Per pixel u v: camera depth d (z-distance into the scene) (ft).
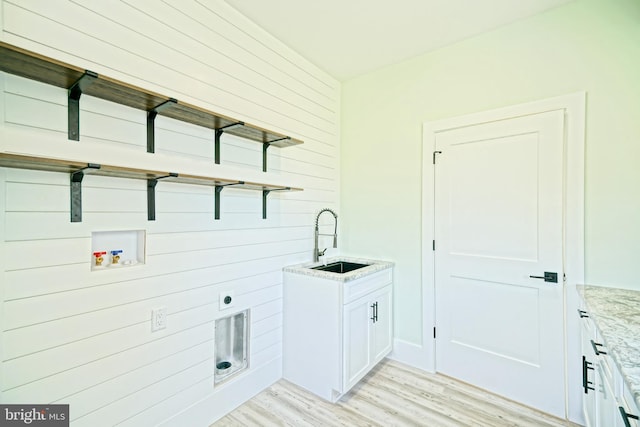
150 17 5.19
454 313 7.85
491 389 7.25
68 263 4.30
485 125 7.39
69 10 4.26
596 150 6.08
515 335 6.95
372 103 9.47
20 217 3.89
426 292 8.30
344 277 6.78
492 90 7.30
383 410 6.57
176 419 5.57
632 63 5.77
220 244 6.42
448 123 7.96
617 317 4.30
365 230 9.62
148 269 5.21
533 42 6.76
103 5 4.61
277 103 7.77
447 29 7.28
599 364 4.45
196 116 5.52
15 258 3.85
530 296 6.77
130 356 4.95
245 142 6.97
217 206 6.34
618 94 5.89
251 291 7.11
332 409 6.61
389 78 9.10
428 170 8.30
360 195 9.76
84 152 4.45
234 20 6.63
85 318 4.45
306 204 8.80
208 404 6.11
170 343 5.51
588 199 6.15
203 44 6.02
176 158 5.64
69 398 4.29
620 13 5.89
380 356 8.17
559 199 6.42
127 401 4.91
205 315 6.11
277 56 7.75
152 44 5.21
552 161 6.50
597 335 4.54
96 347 4.57
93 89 4.33
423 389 7.38
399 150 8.89
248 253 7.04
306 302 7.39
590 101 6.14
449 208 7.95
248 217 7.05
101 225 4.64
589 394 5.19
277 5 6.48
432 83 8.26
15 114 3.86
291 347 7.72
